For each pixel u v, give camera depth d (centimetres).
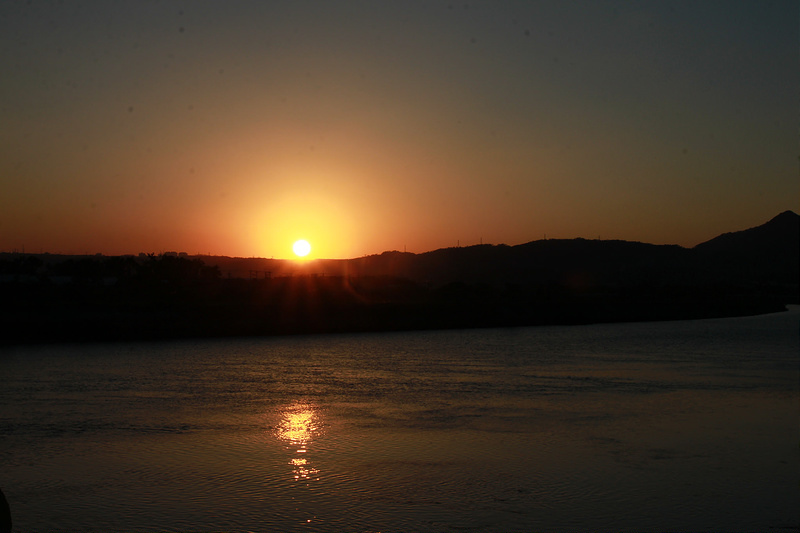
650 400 2475
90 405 2408
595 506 1316
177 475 1516
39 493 1392
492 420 2114
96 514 1272
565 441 1831
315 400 2503
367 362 3831
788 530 1198
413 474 1519
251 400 2509
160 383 2972
